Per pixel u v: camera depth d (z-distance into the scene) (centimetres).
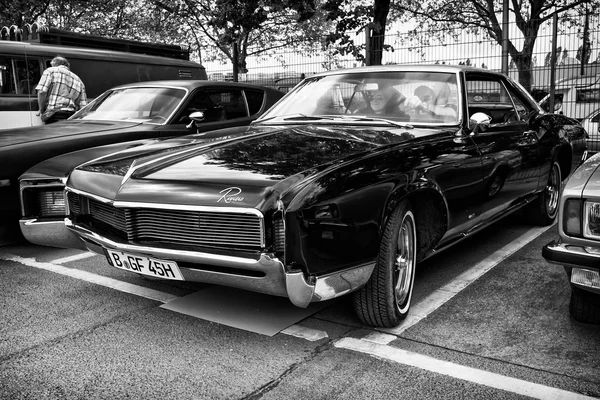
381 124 415
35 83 918
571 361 295
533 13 2259
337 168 305
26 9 2333
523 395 262
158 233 314
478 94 456
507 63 1144
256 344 319
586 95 1100
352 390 268
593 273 287
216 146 361
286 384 274
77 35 1010
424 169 346
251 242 287
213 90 672
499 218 467
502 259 479
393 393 265
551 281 421
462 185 383
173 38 2825
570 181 302
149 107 631
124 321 354
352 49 1591
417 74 448
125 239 329
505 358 298
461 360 297
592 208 287
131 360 301
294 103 469
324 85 472
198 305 379
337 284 296
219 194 291
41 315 365
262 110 730
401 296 345
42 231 436
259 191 285
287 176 295
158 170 332
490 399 259
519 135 484
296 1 1627
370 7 1570
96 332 338
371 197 306
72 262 488
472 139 411
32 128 577
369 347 313
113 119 625
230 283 303
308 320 352
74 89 816
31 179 446
